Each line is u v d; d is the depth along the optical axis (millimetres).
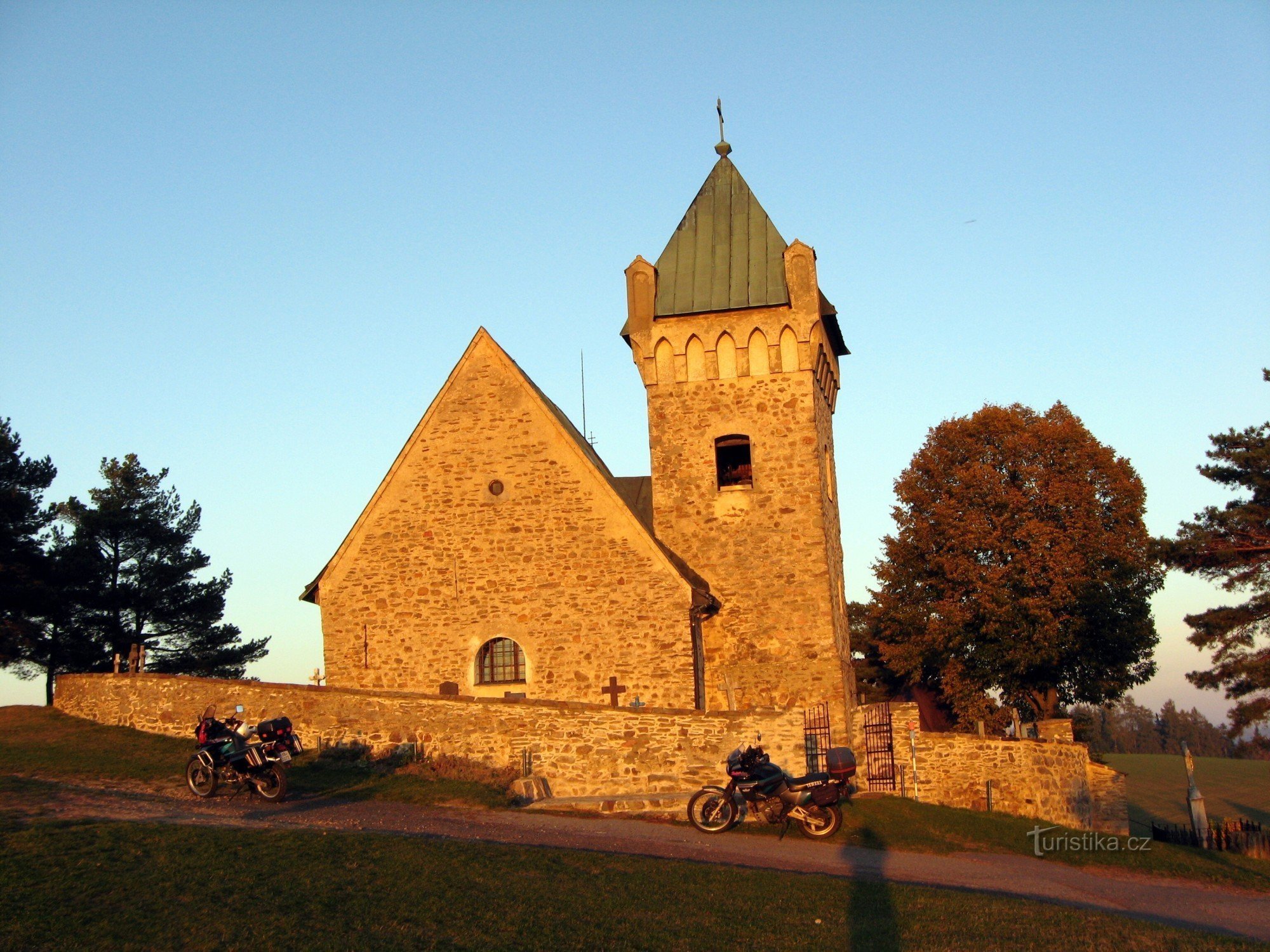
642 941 14109
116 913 13672
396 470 31438
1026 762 30672
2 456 41406
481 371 31625
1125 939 15492
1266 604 37719
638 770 24625
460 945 13406
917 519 46688
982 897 17734
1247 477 39469
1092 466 44438
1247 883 24469
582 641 29734
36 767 23625
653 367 33250
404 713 25797
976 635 44031
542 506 30578
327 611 31047
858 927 15398
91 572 41844
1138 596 43219
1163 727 136000
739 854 20125
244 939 13117
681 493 32594
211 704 26828
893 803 27328
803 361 32562
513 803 23000
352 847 17031
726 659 31453
